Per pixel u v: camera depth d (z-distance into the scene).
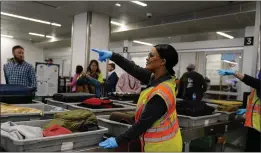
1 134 1.30
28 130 1.34
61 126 1.54
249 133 2.67
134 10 6.14
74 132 1.52
